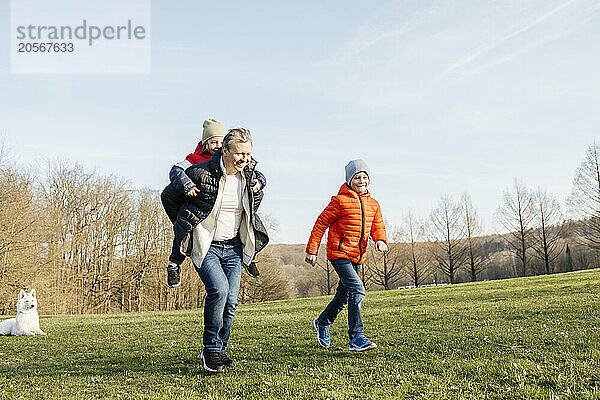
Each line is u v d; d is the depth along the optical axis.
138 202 38.94
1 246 26.52
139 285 38.25
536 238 44.75
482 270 47.94
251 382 4.54
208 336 4.98
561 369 4.44
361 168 6.06
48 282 29.17
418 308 12.07
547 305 9.72
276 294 43.56
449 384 4.20
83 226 35.28
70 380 5.05
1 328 10.52
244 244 5.29
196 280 40.09
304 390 4.18
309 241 6.15
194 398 4.06
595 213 38.69
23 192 28.50
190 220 4.91
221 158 5.05
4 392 4.53
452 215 46.94
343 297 6.21
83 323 14.30
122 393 4.37
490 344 5.88
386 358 5.44
